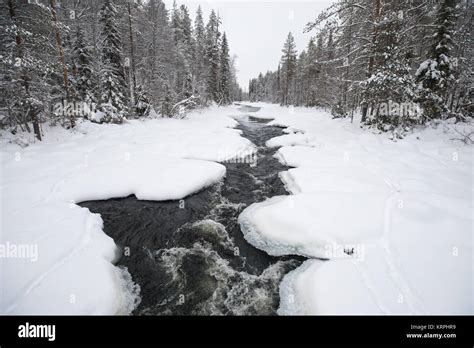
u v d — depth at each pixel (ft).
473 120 45.57
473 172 28.45
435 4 49.57
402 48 44.55
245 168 38.42
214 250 20.34
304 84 164.96
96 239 19.69
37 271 15.33
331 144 46.16
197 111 101.71
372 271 15.80
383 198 23.61
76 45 60.90
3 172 28.53
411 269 15.51
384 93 44.24
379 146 40.57
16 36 36.55
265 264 18.66
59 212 22.18
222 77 152.87
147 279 17.16
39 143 40.40
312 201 24.09
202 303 15.33
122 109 65.21
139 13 83.61
